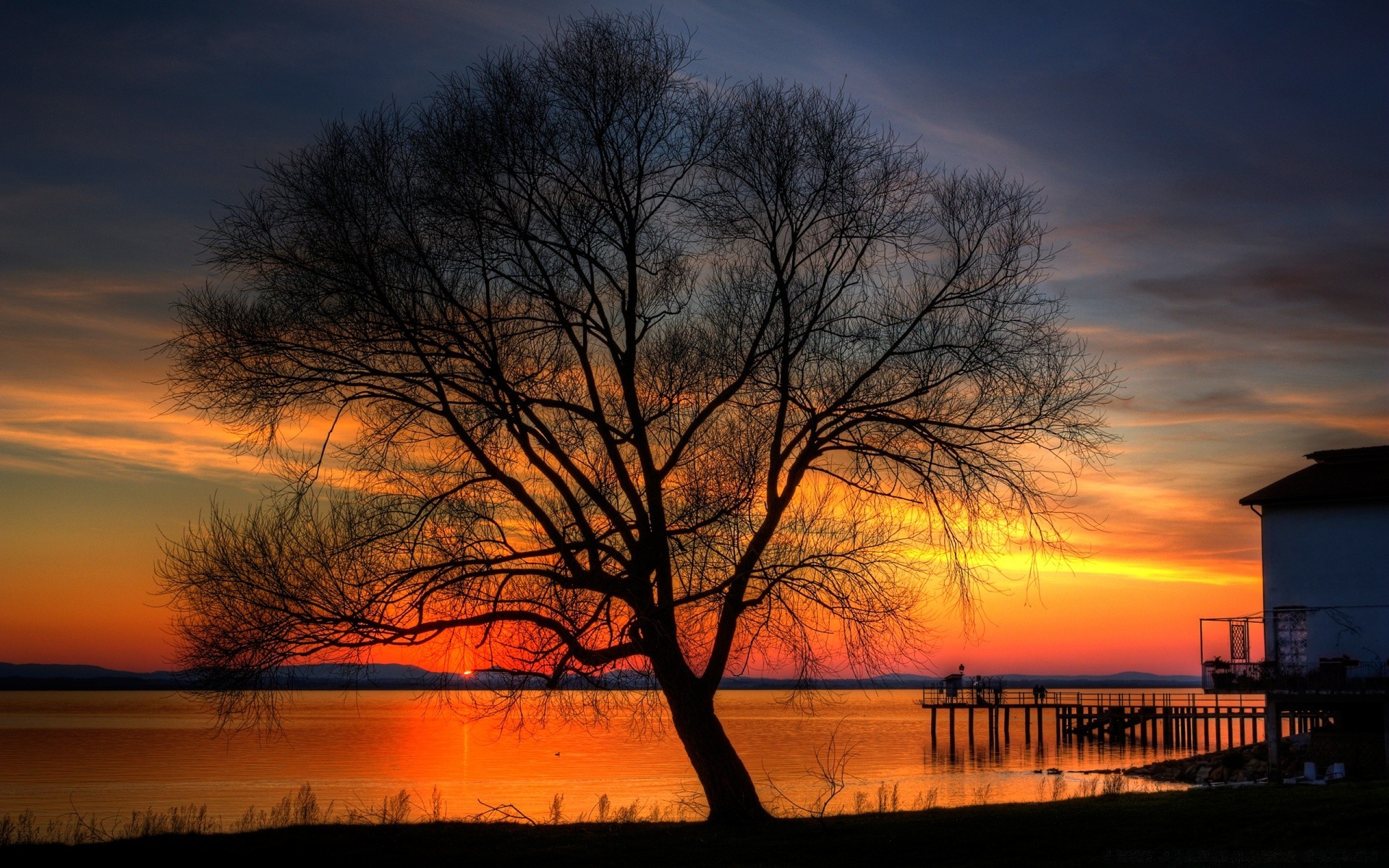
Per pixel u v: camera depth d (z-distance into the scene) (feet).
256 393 52.13
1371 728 101.19
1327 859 42.37
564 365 55.98
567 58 56.49
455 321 53.26
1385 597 95.35
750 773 150.41
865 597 54.65
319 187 53.31
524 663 50.65
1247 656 100.73
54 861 46.39
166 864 45.75
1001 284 58.08
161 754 195.62
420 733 274.77
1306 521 100.42
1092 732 283.18
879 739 249.34
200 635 49.37
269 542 50.49
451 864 46.01
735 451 54.54
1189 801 59.47
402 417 53.36
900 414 58.13
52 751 202.59
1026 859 45.19
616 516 52.90
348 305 52.26
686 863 46.06
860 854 47.70
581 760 179.11
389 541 51.11
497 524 52.39
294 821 79.77
